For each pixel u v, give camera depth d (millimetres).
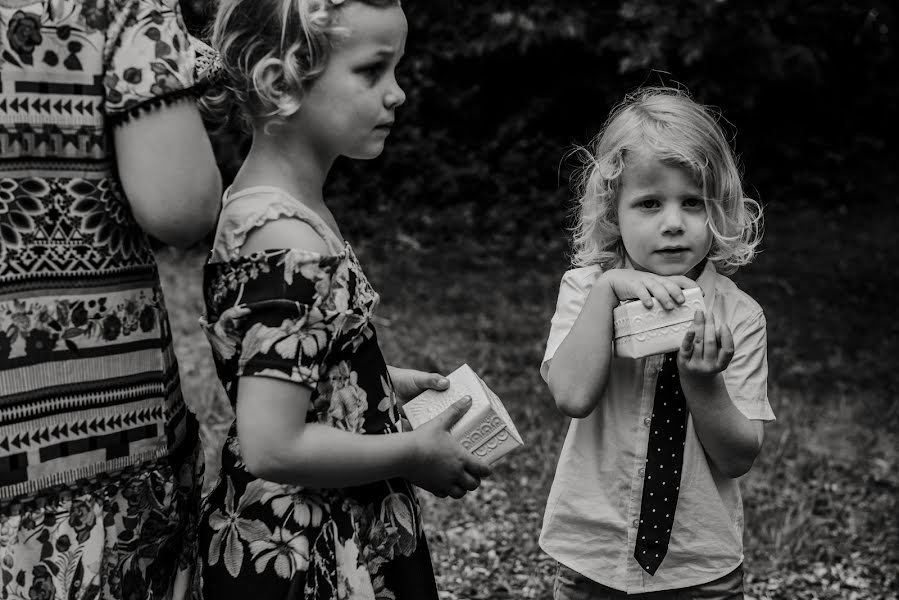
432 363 6277
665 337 2045
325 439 1709
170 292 7379
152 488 1734
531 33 9852
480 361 6438
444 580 3701
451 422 1884
